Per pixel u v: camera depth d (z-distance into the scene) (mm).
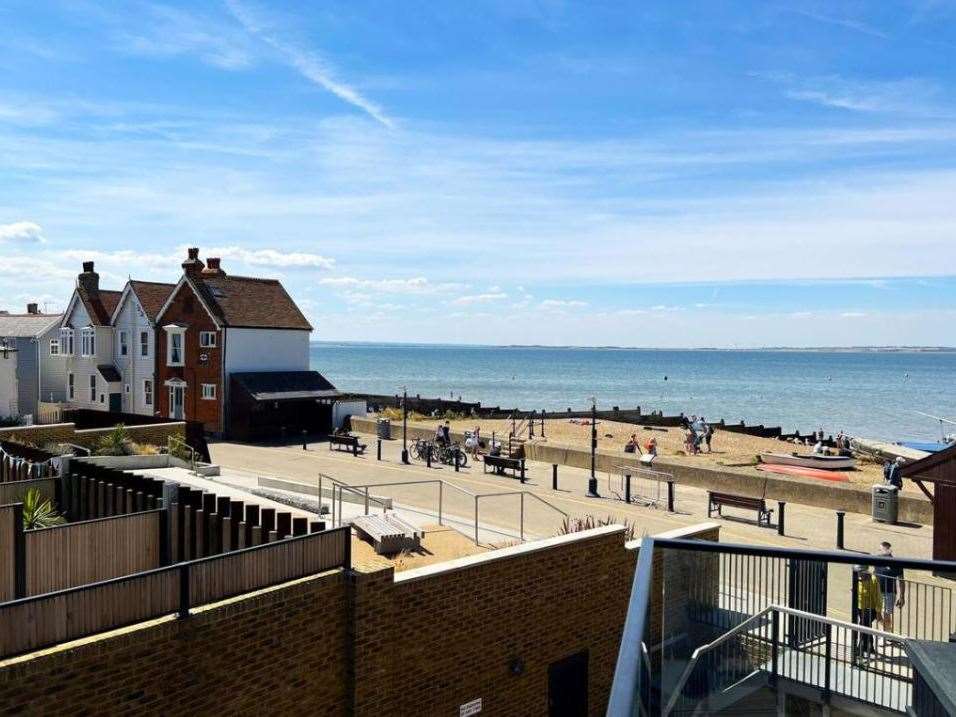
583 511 24188
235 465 32219
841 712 7547
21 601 7582
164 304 47406
